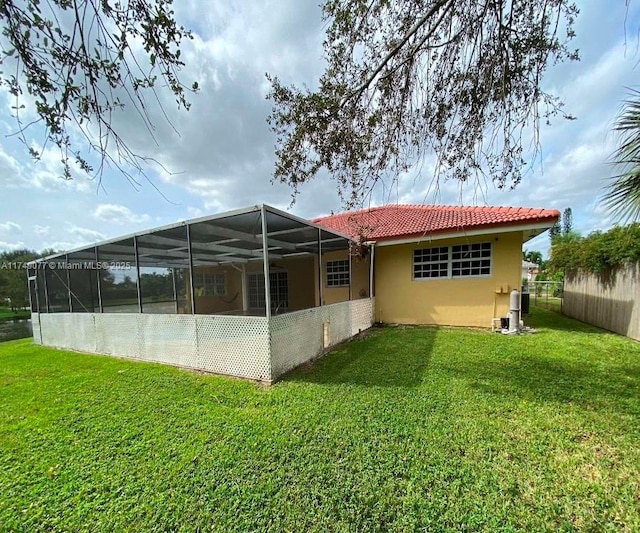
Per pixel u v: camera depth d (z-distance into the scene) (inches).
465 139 140.2
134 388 205.3
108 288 417.1
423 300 408.2
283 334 223.6
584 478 100.2
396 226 436.8
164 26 79.2
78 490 103.5
